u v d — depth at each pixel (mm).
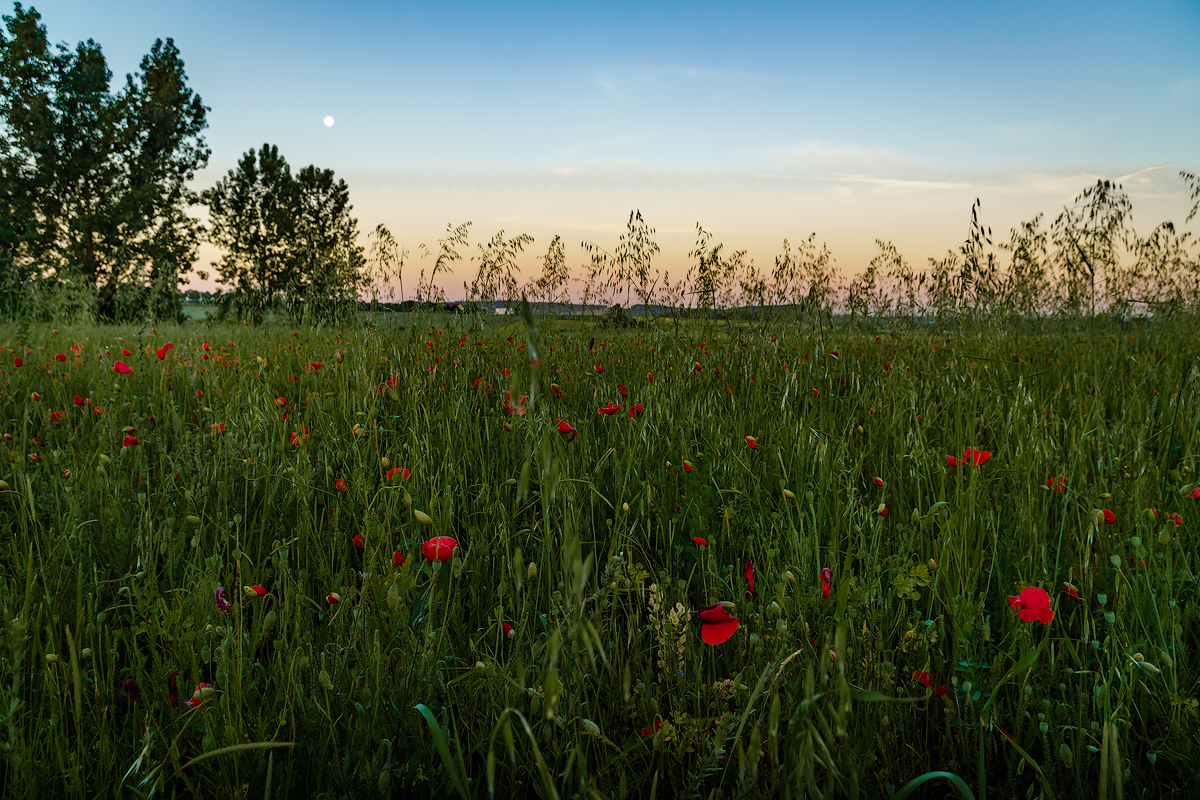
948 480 2293
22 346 5277
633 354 4395
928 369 3623
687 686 1390
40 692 1315
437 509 2074
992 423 2727
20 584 1663
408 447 2492
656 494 2189
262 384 3766
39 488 2178
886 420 2877
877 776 1213
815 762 1020
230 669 1312
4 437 2566
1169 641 1509
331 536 2078
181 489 2148
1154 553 1625
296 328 6449
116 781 1193
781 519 1847
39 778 1161
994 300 4824
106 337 6305
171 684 1317
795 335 4480
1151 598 1544
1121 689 1310
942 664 1474
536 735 1234
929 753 1369
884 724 1244
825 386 3584
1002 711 1445
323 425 2988
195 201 30562
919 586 1737
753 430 2768
